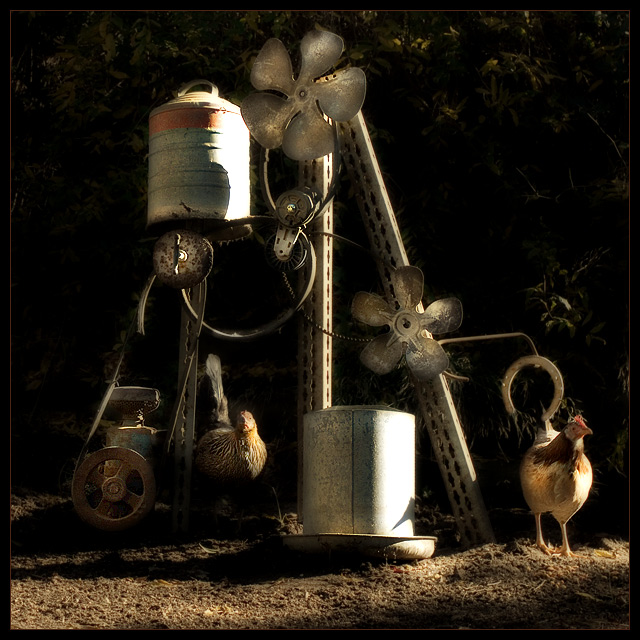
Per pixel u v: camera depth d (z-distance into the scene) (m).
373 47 5.46
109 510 4.86
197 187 4.79
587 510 5.28
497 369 5.42
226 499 5.38
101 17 5.55
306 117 4.76
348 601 4.34
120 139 5.57
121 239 5.55
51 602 4.37
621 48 5.53
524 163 5.55
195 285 4.94
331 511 4.70
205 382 5.15
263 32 5.50
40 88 5.71
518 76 5.51
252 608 4.31
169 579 4.63
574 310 5.37
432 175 5.57
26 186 5.62
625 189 5.45
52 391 5.61
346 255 5.57
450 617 4.19
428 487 5.38
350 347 5.40
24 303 5.64
